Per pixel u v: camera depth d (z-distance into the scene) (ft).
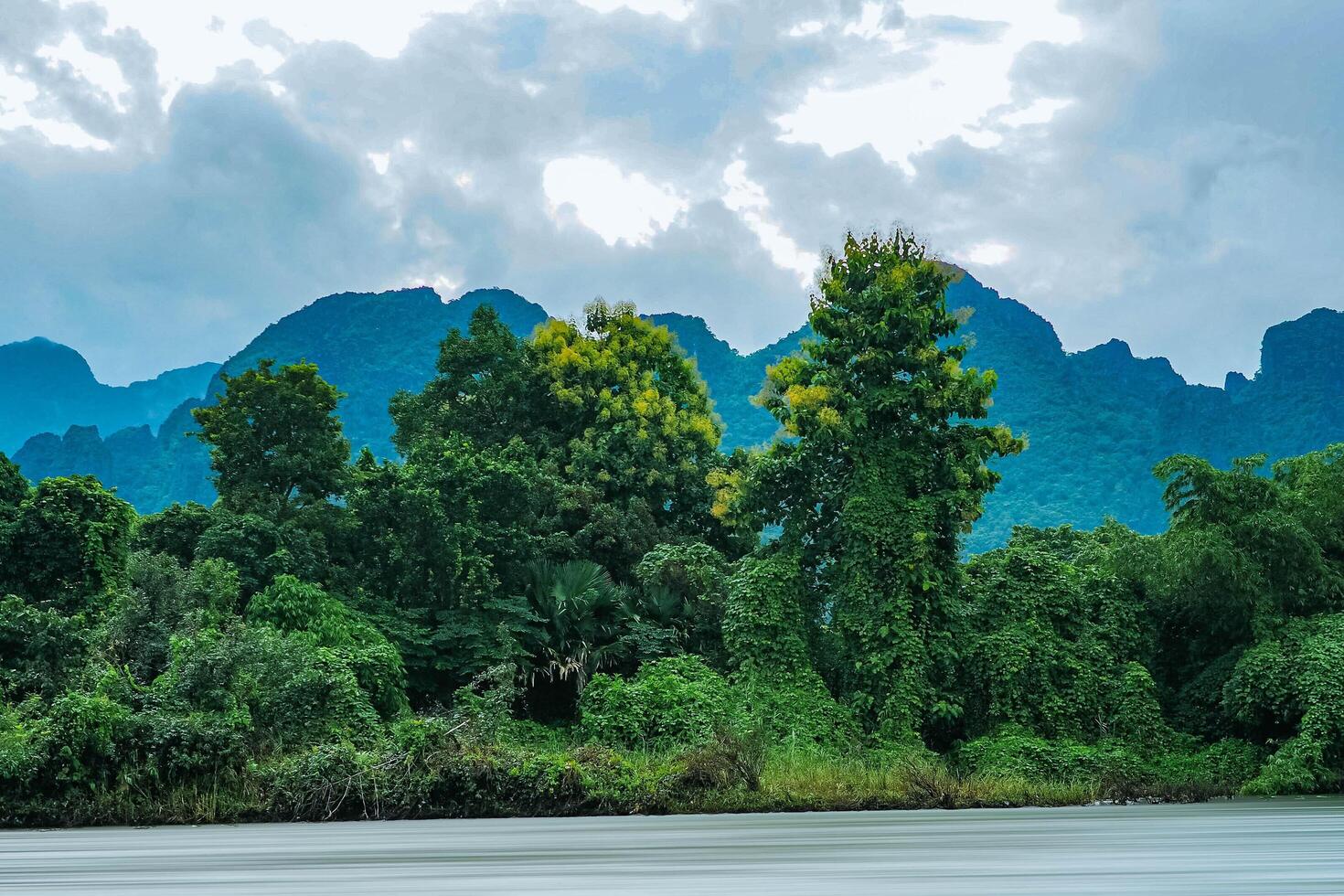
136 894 29.45
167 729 68.59
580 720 107.55
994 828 52.34
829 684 107.65
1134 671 100.27
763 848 41.96
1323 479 105.81
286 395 127.65
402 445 153.89
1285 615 100.17
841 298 111.65
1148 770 90.17
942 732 104.37
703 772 72.38
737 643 104.94
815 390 106.93
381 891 29.40
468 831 54.65
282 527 113.91
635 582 128.06
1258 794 88.12
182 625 89.86
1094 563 116.98
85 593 97.04
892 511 105.29
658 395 147.02
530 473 130.00
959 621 105.81
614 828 54.95
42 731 68.33
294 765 68.69
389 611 112.16
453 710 83.25
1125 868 33.63
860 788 75.87
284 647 84.58
